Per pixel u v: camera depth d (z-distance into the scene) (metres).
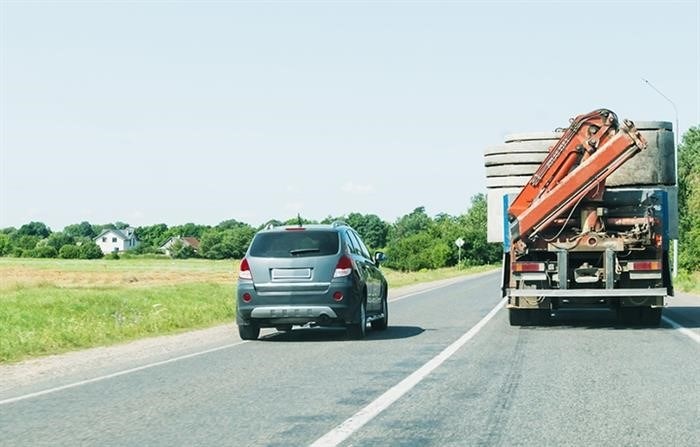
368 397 10.01
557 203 18.88
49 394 10.70
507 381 11.19
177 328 22.28
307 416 8.88
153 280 67.56
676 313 24.17
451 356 14.04
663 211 19.08
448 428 8.20
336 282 16.97
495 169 21.02
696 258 58.84
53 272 87.19
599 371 12.11
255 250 17.36
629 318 19.86
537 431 8.03
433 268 115.44
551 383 10.99
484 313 25.05
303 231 17.36
